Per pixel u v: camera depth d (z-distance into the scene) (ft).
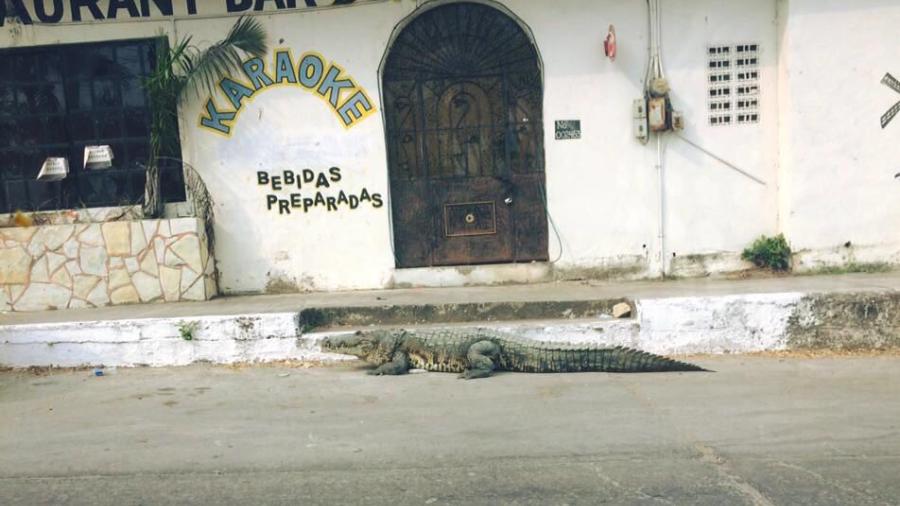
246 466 15.78
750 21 28.19
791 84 27.63
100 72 29.07
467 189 29.17
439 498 13.96
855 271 28.30
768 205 28.89
